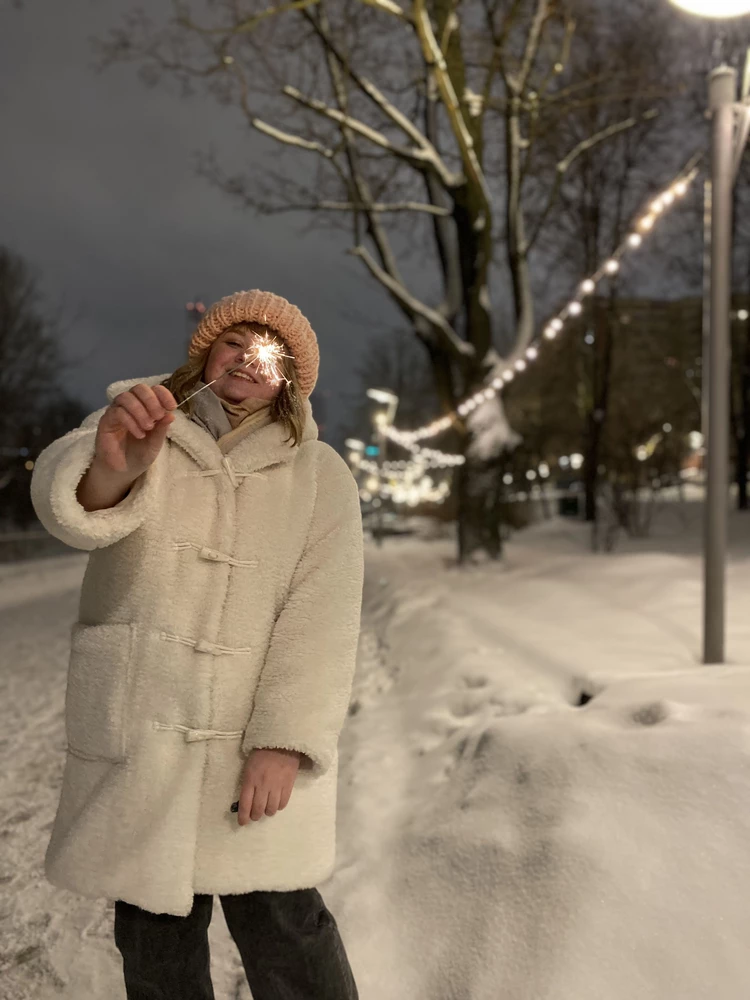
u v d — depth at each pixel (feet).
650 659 14.24
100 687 4.74
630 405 86.17
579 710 10.41
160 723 4.68
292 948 4.92
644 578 23.77
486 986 6.29
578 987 5.86
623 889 6.58
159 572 4.78
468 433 35.81
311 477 5.24
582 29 33.40
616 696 10.61
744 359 65.41
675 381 91.09
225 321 5.42
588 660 14.24
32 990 7.11
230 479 4.98
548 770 8.45
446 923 7.25
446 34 27.91
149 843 4.56
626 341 76.33
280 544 5.01
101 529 4.45
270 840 4.75
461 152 29.84
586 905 6.52
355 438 148.25
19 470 78.64
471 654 15.98
